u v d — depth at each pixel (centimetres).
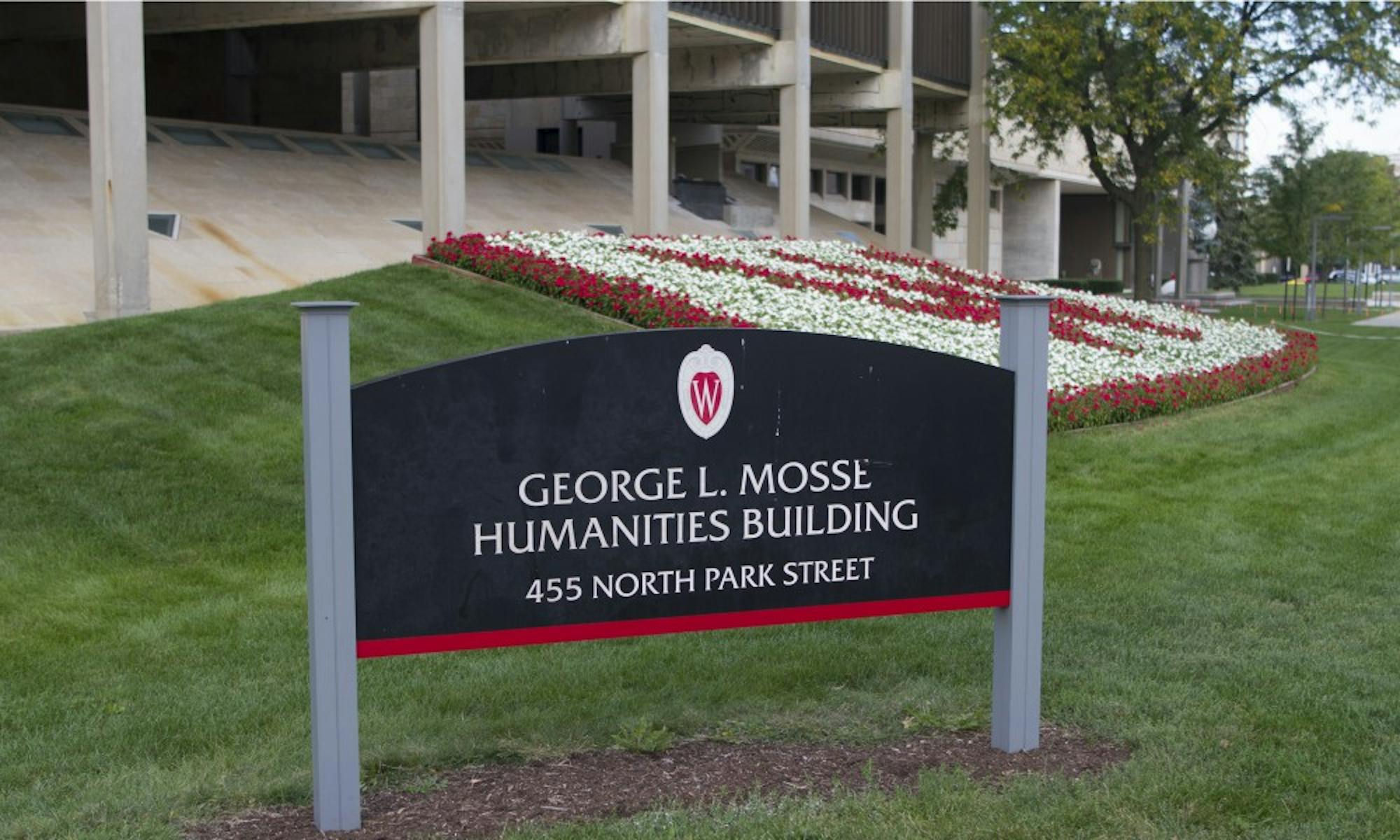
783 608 490
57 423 1023
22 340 1210
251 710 575
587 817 455
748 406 479
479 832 444
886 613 504
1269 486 1095
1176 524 958
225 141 2297
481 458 449
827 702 582
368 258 1945
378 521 441
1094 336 1808
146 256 1468
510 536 454
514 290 1577
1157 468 1166
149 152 2073
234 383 1151
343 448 434
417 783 487
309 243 1923
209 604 746
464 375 445
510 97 2950
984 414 510
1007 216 5819
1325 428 1412
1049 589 781
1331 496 1059
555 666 640
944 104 3462
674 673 625
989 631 697
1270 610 736
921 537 505
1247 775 489
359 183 2328
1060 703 576
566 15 2173
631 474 466
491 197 2512
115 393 1091
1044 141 3412
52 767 511
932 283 2045
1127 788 473
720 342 473
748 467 480
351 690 442
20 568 792
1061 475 1129
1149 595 766
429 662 648
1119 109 3045
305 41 2661
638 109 2142
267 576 805
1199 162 3114
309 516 434
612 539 466
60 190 1808
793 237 2325
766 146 4125
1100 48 3061
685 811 457
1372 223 5203
